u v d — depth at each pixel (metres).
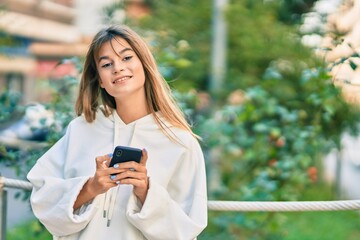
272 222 5.05
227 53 9.20
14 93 4.54
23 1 14.86
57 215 2.49
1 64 13.97
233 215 5.00
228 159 6.30
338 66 4.25
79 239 2.53
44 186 2.60
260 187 4.86
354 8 5.66
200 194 2.58
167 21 8.88
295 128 5.22
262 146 5.36
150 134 2.65
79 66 4.39
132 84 2.59
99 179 2.40
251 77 8.88
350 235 7.21
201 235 4.86
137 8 9.27
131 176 2.39
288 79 7.46
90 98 2.75
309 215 7.99
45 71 15.66
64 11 16.06
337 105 5.59
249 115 5.25
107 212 2.54
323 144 5.61
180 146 2.62
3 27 6.19
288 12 8.77
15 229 6.38
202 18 9.30
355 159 12.28
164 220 2.48
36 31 15.80
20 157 4.32
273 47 8.38
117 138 2.67
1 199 3.33
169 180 2.62
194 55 9.09
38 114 4.33
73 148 2.71
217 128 5.48
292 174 5.09
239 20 9.06
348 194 9.63
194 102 5.05
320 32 5.62
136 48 2.62
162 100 2.68
